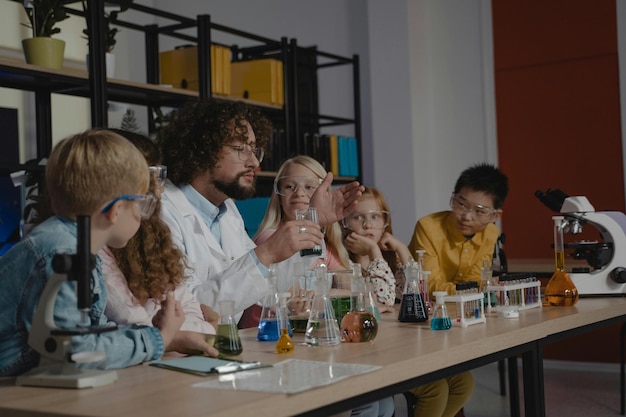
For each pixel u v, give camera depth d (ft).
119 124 18.67
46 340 4.46
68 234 4.73
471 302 6.71
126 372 4.73
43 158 12.41
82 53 17.69
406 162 18.30
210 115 8.15
